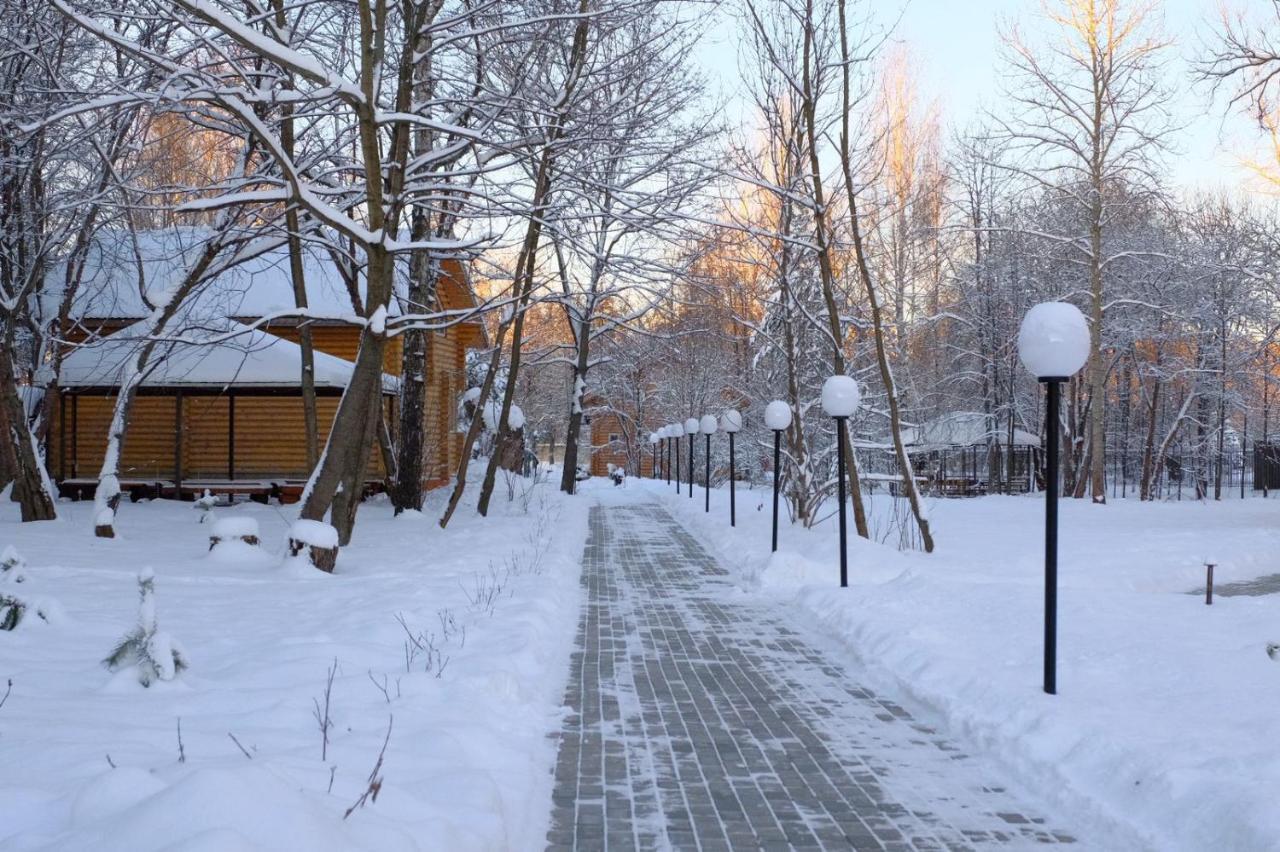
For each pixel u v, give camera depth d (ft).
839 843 17.62
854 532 67.36
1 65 57.62
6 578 36.83
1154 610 35.37
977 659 29.12
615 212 55.11
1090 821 18.35
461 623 33.40
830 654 34.14
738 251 87.92
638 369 196.54
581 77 57.77
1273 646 26.84
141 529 62.23
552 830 18.16
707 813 19.08
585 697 27.99
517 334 78.28
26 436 64.03
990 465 156.56
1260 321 125.08
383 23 44.98
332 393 85.40
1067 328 26.55
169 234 79.05
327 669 25.88
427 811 15.71
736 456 145.79
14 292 66.33
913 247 129.80
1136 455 166.71
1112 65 107.34
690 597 46.93
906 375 109.91
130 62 56.24
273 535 61.00
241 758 16.99
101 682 23.71
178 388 82.38
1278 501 114.73
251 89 44.68
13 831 13.05
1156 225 138.51
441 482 109.70
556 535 67.82
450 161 60.23
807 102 58.29
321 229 62.03
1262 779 17.35
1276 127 78.95
